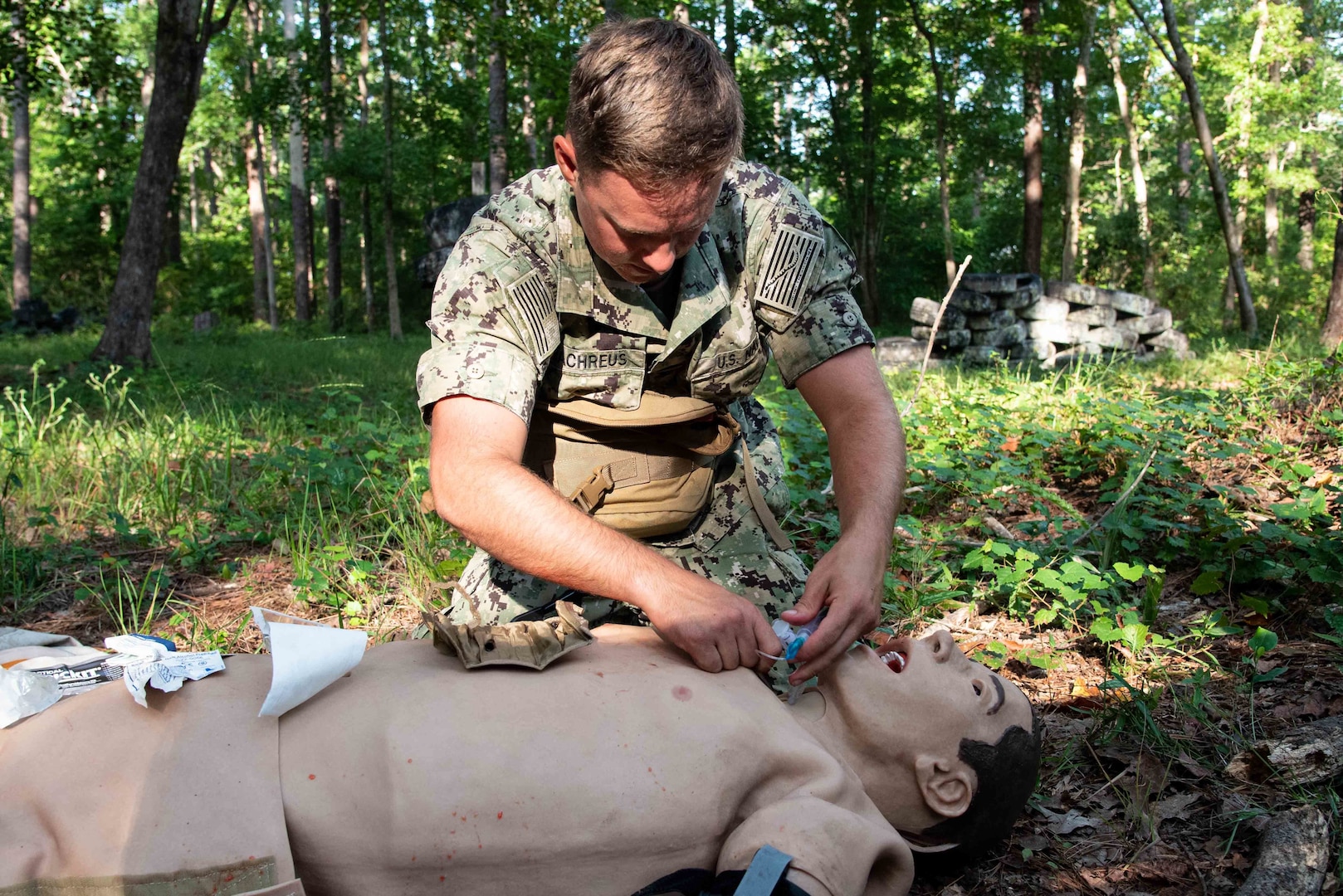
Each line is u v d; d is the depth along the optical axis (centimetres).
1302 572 335
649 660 186
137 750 161
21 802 157
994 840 200
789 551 258
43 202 3694
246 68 3181
